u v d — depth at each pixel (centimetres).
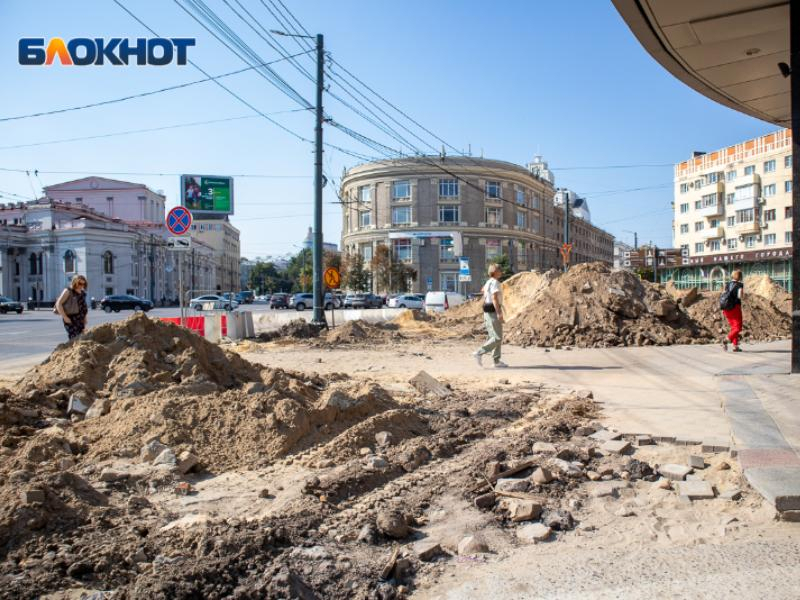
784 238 6031
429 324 2370
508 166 7431
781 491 401
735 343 1302
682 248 7425
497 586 320
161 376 686
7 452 500
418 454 540
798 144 872
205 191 6003
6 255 7169
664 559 343
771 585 307
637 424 636
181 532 368
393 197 7281
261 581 315
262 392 631
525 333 1561
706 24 920
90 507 394
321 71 1933
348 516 411
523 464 498
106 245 7269
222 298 5269
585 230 10806
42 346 1791
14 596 297
